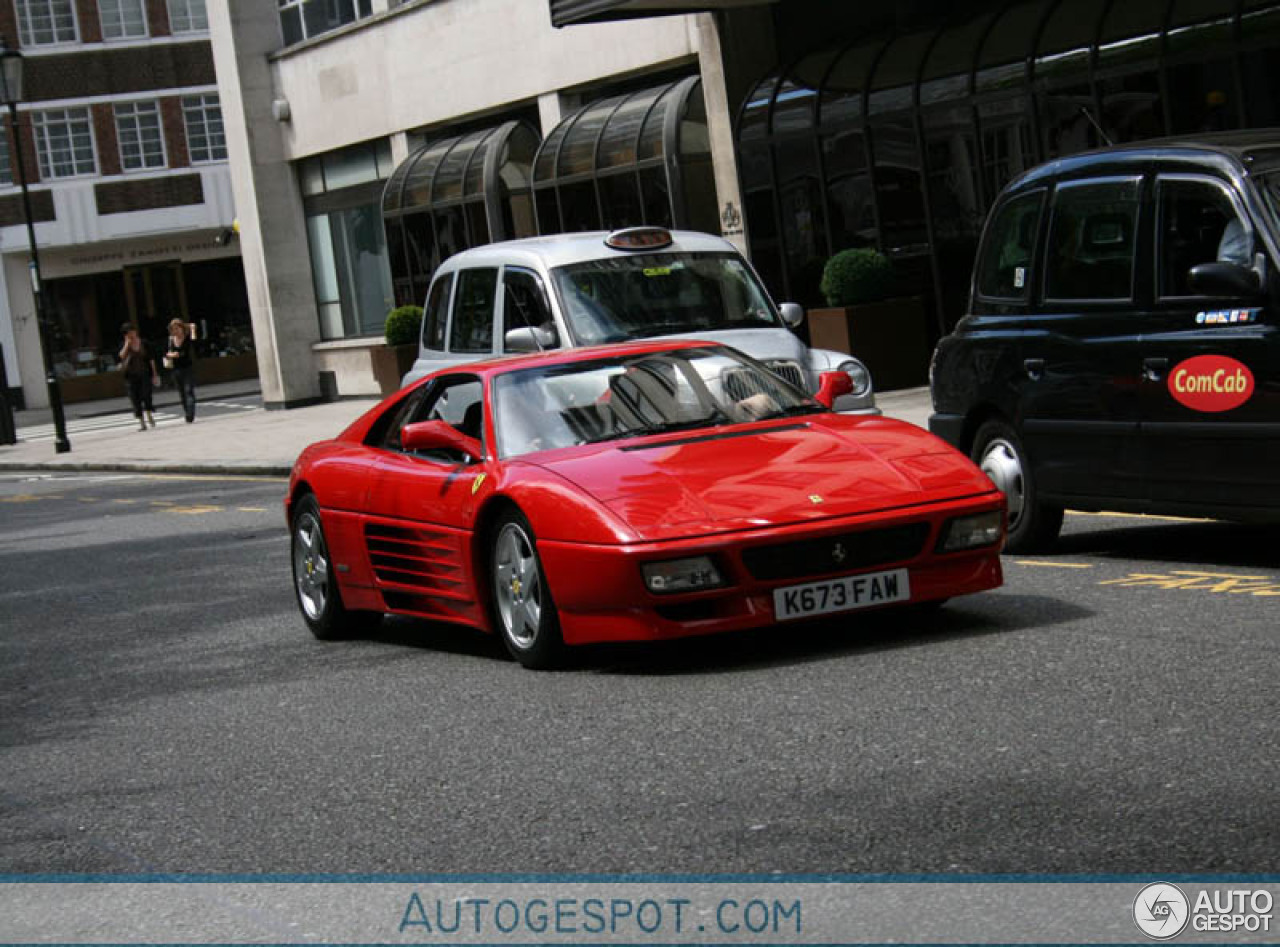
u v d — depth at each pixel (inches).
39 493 1012.5
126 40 2190.0
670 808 228.8
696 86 991.6
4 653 441.4
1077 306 374.9
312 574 403.9
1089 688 265.0
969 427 409.4
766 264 943.7
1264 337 329.4
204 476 987.9
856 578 301.9
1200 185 349.1
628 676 313.0
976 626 321.1
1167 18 706.8
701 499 303.7
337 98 1379.2
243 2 1453.0
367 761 276.4
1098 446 368.8
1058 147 764.6
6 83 1314.0
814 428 334.3
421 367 588.1
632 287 545.0
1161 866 186.7
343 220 1427.2
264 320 1480.1
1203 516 348.2
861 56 877.8
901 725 255.3
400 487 362.3
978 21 820.0
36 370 2176.4
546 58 1139.9
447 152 1225.4
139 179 2193.7
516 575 328.8
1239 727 235.1
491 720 292.8
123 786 282.0
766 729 262.5
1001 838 200.8
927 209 840.3
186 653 407.5
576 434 338.0
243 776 277.9
